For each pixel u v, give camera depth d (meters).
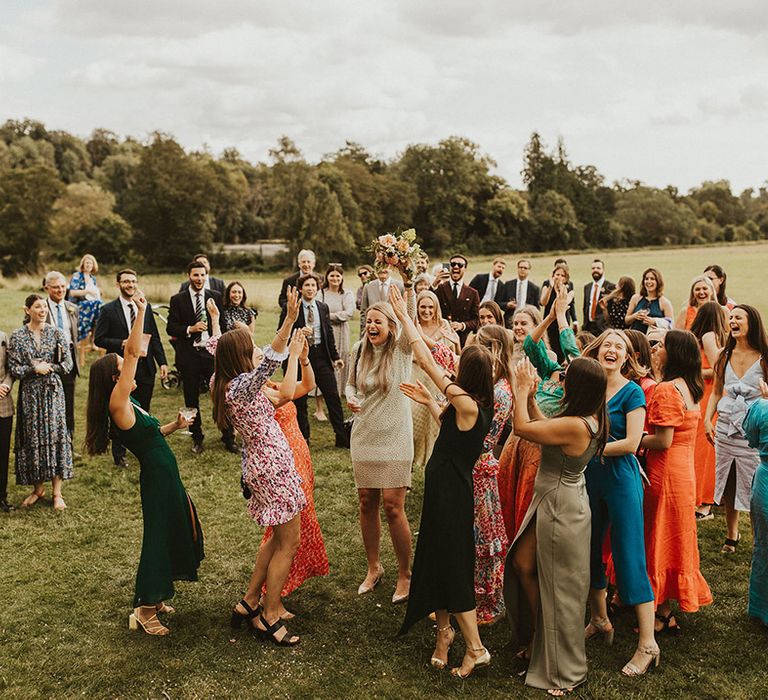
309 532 4.85
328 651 4.29
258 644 4.35
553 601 3.88
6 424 6.46
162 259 65.25
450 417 4.09
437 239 82.69
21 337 6.44
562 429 3.78
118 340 7.79
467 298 10.19
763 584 4.49
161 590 4.34
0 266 59.22
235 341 4.39
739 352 5.59
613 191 111.75
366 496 4.93
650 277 9.66
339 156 81.38
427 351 4.19
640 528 4.14
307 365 4.92
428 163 85.06
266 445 4.30
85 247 65.38
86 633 4.46
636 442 4.06
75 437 8.66
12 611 4.72
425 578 4.02
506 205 86.00
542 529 3.89
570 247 90.06
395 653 4.27
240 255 64.62
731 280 32.97
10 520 6.26
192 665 4.12
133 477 7.32
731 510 5.64
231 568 5.35
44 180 61.19
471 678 4.02
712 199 135.38
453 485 3.99
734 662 4.18
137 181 66.00
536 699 3.82
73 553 5.62
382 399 4.80
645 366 4.77
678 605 4.88
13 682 3.95
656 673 4.07
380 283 9.27
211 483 7.19
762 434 4.49
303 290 8.17
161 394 11.09
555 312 5.34
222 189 70.56
